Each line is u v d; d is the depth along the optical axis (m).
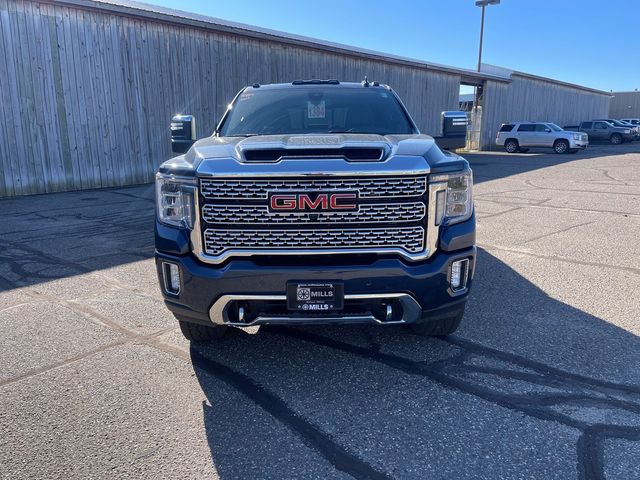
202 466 2.44
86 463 2.46
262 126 4.34
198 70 14.93
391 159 2.98
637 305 4.46
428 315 3.13
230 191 2.95
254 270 2.96
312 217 2.94
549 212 9.09
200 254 3.05
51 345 3.83
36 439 2.66
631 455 2.46
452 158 3.24
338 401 3.01
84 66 12.64
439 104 25.53
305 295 2.96
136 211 9.90
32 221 8.88
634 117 55.06
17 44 11.48
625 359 3.46
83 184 13.04
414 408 2.92
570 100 42.56
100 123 13.14
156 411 2.92
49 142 12.29
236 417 2.86
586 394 3.03
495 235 7.24
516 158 23.83
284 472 2.39
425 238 3.01
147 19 13.49
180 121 4.66
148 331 4.08
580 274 5.37
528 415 2.82
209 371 3.40
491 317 4.23
